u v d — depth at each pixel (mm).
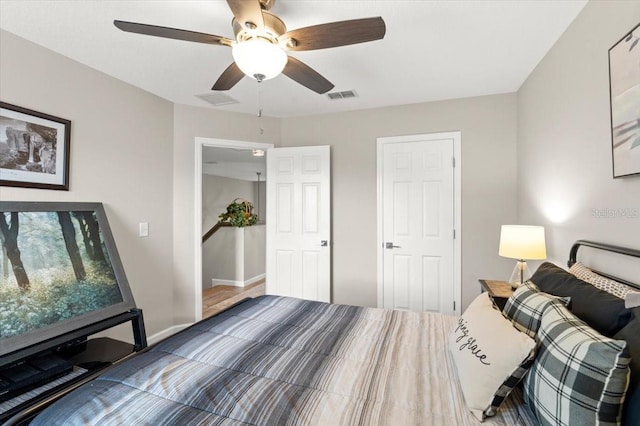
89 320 2061
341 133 3582
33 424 1005
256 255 5840
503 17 1851
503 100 3051
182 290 3314
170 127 3238
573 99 1881
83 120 2438
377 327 1723
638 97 1281
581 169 1793
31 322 1823
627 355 777
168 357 1335
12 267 1848
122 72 2588
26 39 2080
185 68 2521
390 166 3398
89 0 1695
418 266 3305
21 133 2059
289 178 3631
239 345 1452
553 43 2135
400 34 2023
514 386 1030
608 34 1523
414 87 2900
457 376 1227
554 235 2170
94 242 2340
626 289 1207
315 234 3553
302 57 2326
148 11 1788
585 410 801
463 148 3164
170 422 944
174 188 3277
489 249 3096
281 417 969
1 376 1676
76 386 1237
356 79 2725
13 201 1963
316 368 1271
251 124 3645
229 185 7750
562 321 1034
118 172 2709
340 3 1709
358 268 3520
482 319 1303
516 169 3012
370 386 1152
